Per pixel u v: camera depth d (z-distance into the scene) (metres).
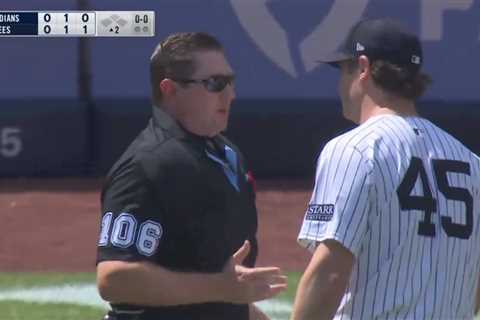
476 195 13.74
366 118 13.83
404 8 53.62
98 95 52.97
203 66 14.21
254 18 53.53
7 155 52.00
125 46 53.06
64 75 53.00
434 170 13.34
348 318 13.23
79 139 52.34
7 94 52.66
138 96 53.16
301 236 13.38
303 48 53.62
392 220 13.02
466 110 53.22
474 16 54.00
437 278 13.12
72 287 35.81
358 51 13.73
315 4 53.53
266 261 39.62
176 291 13.75
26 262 39.53
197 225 13.99
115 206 13.88
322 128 52.94
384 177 13.02
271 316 31.67
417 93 13.77
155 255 13.80
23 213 45.59
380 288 13.03
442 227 13.21
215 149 14.64
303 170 52.94
